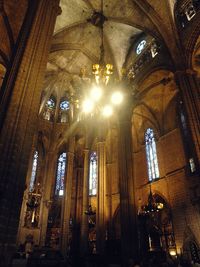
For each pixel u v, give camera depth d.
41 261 14.09
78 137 32.94
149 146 27.34
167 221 22.58
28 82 10.16
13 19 15.98
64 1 20.91
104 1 20.94
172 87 24.31
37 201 25.23
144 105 26.81
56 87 30.69
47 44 12.05
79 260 19.81
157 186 24.30
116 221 28.69
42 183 28.05
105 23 23.12
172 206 22.03
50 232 29.67
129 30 23.86
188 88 16.25
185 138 22.52
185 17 18.45
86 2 20.91
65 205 25.17
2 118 8.88
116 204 29.08
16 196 8.12
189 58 17.41
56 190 31.97
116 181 30.48
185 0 18.81
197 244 18.44
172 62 18.14
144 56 22.73
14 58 10.76
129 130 21.44
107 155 32.69
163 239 22.12
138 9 20.08
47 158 28.62
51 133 30.11
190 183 20.30
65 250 22.83
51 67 27.19
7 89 9.75
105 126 27.84
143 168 27.11
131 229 16.98
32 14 12.25
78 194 33.31
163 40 19.08
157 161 25.47
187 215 20.19
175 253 20.25
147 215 21.98
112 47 24.84
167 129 25.50
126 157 20.03
